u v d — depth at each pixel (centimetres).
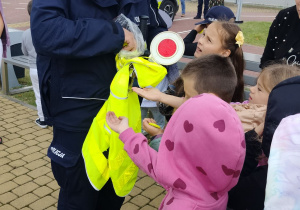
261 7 1742
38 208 292
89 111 181
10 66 568
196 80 145
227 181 123
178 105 181
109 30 161
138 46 174
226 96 146
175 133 123
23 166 352
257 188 142
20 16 1288
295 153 77
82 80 176
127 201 303
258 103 176
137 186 325
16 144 395
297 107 98
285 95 102
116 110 167
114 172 175
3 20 338
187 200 124
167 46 164
